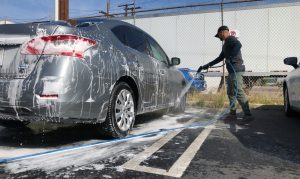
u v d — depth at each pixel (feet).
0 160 9.92
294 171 9.41
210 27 55.11
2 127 15.43
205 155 10.89
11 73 10.67
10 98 10.45
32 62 10.51
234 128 16.20
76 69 10.66
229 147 12.09
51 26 10.75
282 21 52.03
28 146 11.92
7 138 13.23
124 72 12.84
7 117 10.77
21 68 10.56
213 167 9.60
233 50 18.12
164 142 12.64
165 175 8.82
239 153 11.27
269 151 11.63
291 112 20.44
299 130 15.89
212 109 24.58
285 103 21.39
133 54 13.93
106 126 12.33
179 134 14.37
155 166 9.55
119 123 12.83
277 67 52.49
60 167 9.38
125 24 14.67
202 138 13.56
